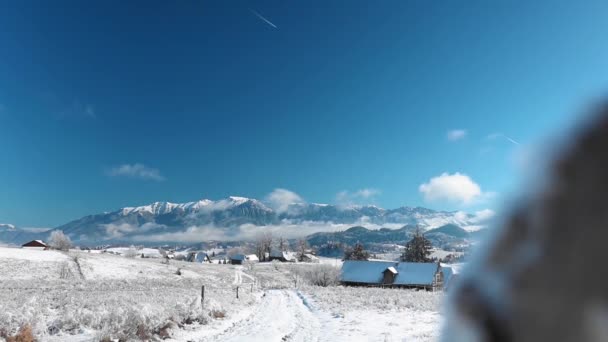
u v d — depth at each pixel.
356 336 18.28
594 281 0.43
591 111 0.46
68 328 17.66
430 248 103.94
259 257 168.25
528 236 0.48
